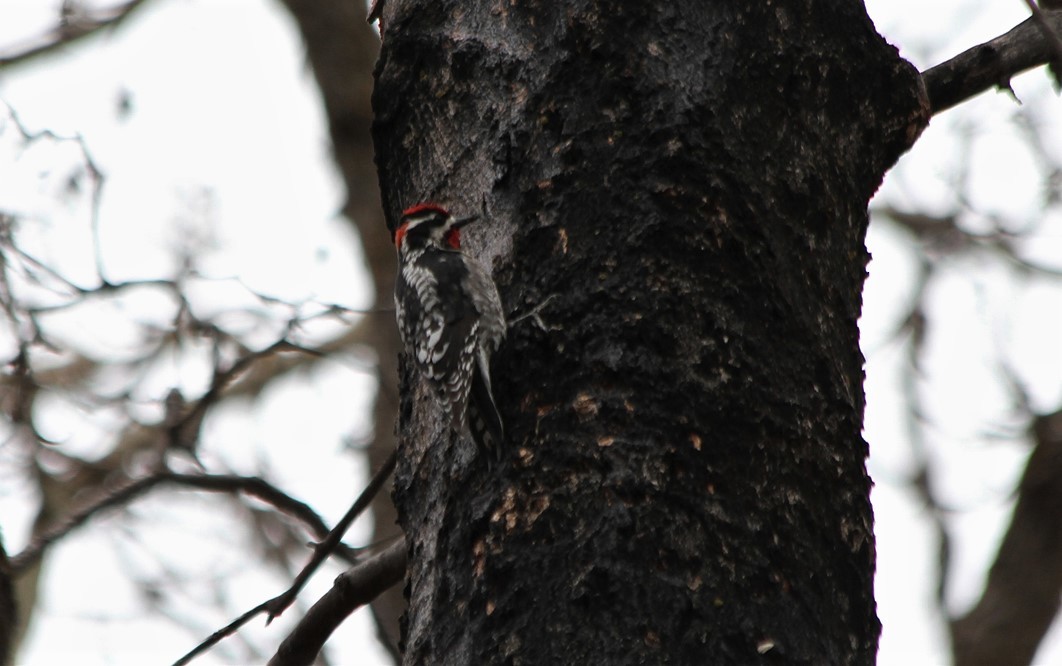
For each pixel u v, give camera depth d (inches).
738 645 309.3
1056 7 487.8
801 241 368.5
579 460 333.7
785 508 332.5
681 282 348.8
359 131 967.0
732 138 365.7
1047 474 920.9
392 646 610.2
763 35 381.1
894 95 404.5
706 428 334.0
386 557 456.1
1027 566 910.4
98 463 862.5
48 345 734.5
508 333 361.4
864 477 353.4
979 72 451.8
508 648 319.0
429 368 381.4
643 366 340.5
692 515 323.0
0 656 468.4
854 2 406.3
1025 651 885.2
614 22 379.9
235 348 733.3
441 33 415.2
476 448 354.6
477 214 390.3
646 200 358.0
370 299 918.4
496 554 333.1
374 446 829.2
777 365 347.6
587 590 314.2
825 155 383.2
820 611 326.0
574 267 358.6
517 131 385.1
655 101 367.6
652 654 305.6
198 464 685.3
